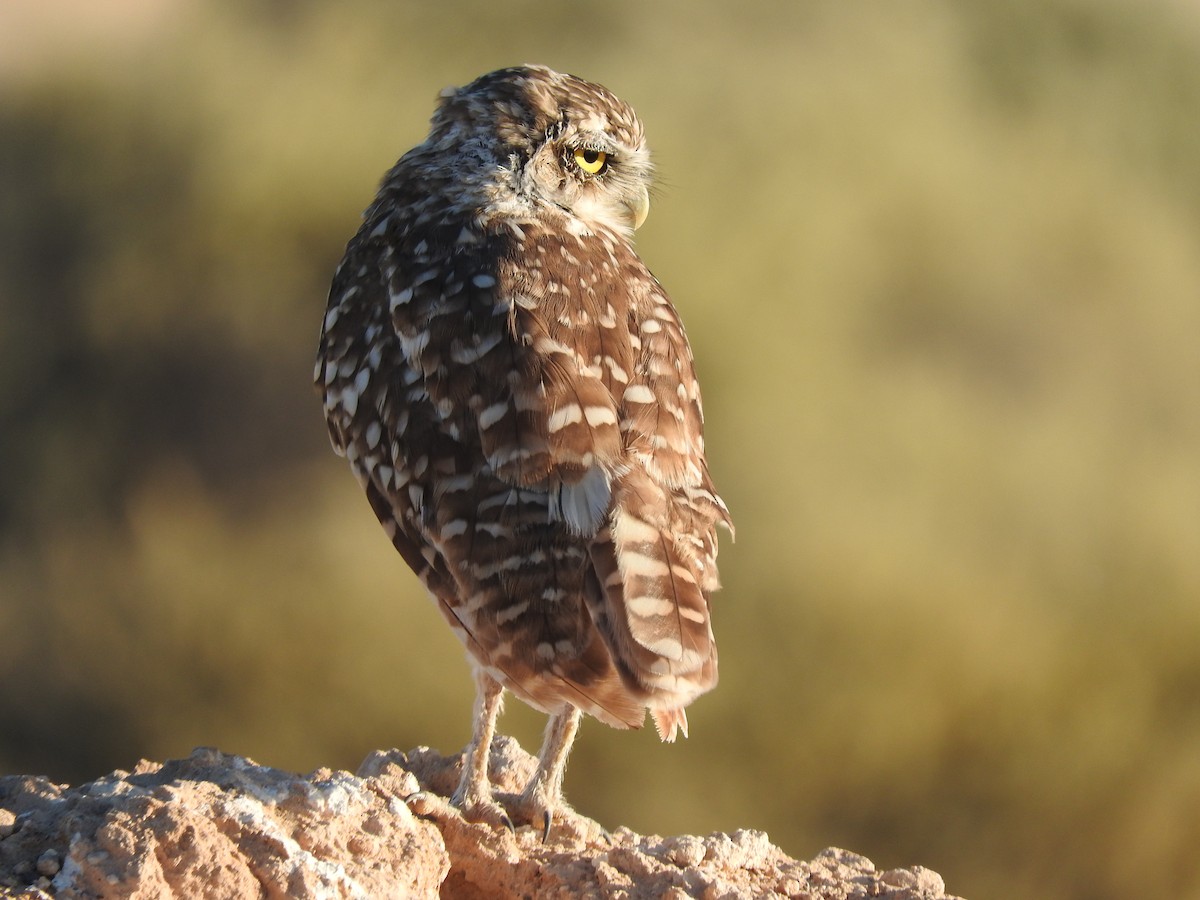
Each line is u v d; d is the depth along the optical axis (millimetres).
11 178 22000
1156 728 17672
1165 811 17297
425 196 6043
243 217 21156
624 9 22516
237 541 19172
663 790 16484
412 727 17469
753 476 17547
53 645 19000
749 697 16781
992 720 17109
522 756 6246
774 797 16828
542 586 4977
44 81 22812
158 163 22000
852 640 16750
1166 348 20484
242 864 4691
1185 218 22438
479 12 22594
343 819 5078
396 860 5047
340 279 6090
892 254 20031
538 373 5184
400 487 5379
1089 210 21125
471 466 5184
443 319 5402
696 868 5418
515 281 5469
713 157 20047
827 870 5789
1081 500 17938
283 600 18141
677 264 19125
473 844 5383
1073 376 19922
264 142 21438
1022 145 21938
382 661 17531
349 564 18094
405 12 22938
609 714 4988
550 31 22203
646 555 4906
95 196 21875
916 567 16922
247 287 20938
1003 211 20719
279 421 20359
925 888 5629
